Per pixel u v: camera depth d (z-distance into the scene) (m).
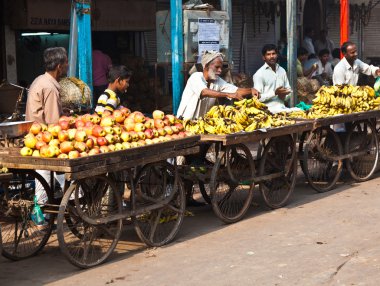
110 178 5.74
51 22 10.84
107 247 6.11
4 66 10.69
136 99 12.02
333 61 15.28
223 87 7.73
